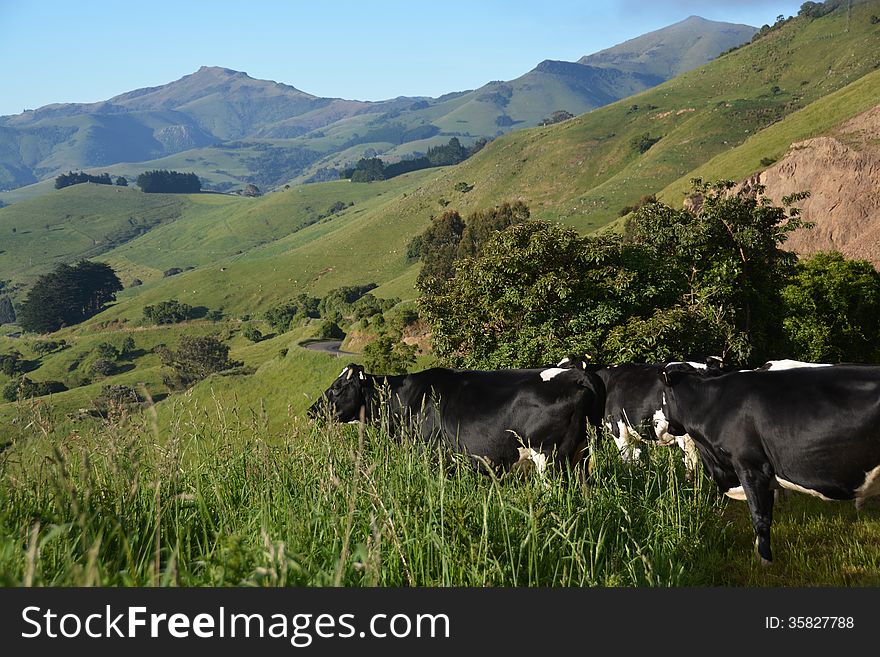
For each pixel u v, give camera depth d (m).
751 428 7.67
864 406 6.90
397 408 10.02
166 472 5.95
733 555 7.80
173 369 106.75
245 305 166.75
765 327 23.27
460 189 196.00
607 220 130.88
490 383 9.34
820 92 173.00
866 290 34.25
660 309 18.16
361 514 5.93
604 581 5.95
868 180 66.06
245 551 4.72
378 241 186.00
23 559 4.66
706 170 105.75
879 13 197.88
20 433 6.15
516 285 18.81
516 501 6.43
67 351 147.12
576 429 8.89
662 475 9.16
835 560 7.40
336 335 86.94
